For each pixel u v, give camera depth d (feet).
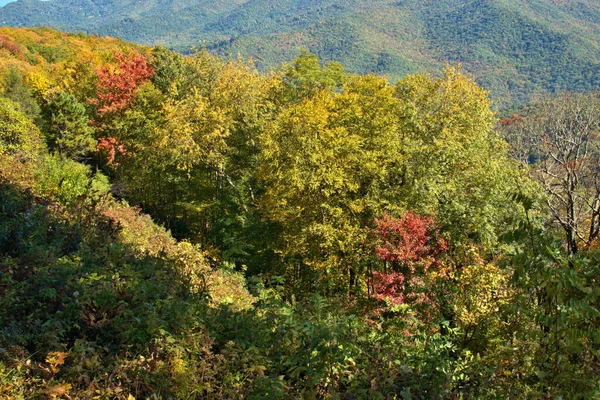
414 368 16.92
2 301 18.95
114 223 40.11
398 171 69.21
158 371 16.53
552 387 14.03
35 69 221.25
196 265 38.17
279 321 19.74
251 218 87.15
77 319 19.07
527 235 14.80
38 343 16.94
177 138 88.69
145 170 102.63
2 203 32.91
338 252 66.95
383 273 50.70
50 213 34.32
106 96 113.09
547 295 13.87
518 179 62.49
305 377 16.76
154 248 40.32
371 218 67.10
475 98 76.74
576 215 53.47
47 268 22.62
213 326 20.61
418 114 75.97
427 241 55.21
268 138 71.20
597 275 13.66
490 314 29.12
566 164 54.90
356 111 73.82
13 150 57.52
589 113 59.47
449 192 61.62
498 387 16.22
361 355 17.70
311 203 69.72
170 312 20.48
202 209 96.37
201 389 16.16
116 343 18.88
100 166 123.75
